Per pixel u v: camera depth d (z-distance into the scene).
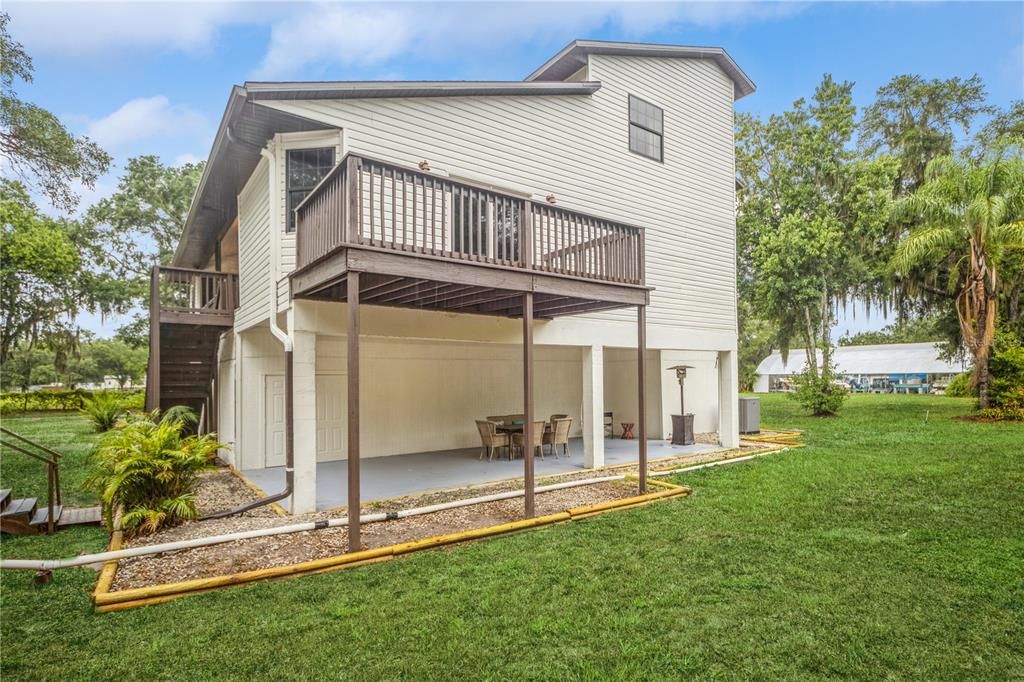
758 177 21.91
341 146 6.92
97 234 23.75
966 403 22.36
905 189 21.09
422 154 7.54
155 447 5.66
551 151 8.94
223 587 4.02
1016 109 19.66
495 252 5.74
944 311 20.14
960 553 4.68
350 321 4.75
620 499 6.57
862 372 37.84
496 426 10.16
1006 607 3.66
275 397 9.65
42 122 12.07
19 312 22.69
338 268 4.97
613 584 4.08
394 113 7.32
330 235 5.33
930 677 2.87
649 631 3.37
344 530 5.42
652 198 10.41
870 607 3.67
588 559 4.62
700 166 11.41
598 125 9.62
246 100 6.28
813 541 5.05
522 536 5.28
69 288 22.81
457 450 11.02
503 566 4.45
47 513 5.96
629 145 10.09
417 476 8.29
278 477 8.52
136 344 26.64
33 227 18.56
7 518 5.45
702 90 11.55
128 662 3.05
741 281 23.12
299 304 6.47
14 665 3.02
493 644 3.22
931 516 5.83
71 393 25.89
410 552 4.79
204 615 3.60
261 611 3.65
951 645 3.18
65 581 4.15
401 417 10.58
